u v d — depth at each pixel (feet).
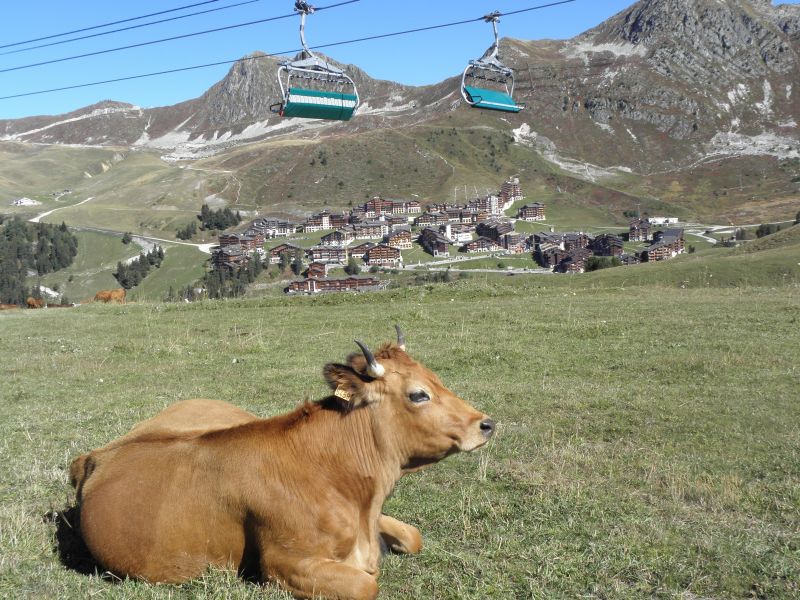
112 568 10.26
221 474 10.02
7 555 10.82
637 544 11.07
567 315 34.35
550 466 14.52
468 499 12.82
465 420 10.14
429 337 30.22
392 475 10.36
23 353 30.55
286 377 23.49
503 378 22.66
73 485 11.77
